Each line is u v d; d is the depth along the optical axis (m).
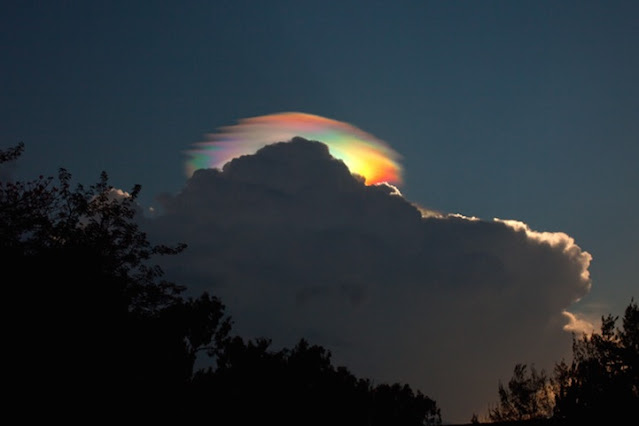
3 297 24.03
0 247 25.23
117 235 28.16
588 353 30.75
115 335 26.33
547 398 42.03
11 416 23.19
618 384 27.55
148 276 28.86
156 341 28.42
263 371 40.41
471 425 25.38
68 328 24.80
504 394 43.41
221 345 37.78
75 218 27.62
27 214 26.53
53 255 25.73
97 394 25.30
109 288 26.72
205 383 35.06
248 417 37.84
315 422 44.91
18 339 23.72
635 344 29.64
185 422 30.94
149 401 27.98
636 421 24.86
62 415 24.17
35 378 23.67
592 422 24.83
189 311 31.44
